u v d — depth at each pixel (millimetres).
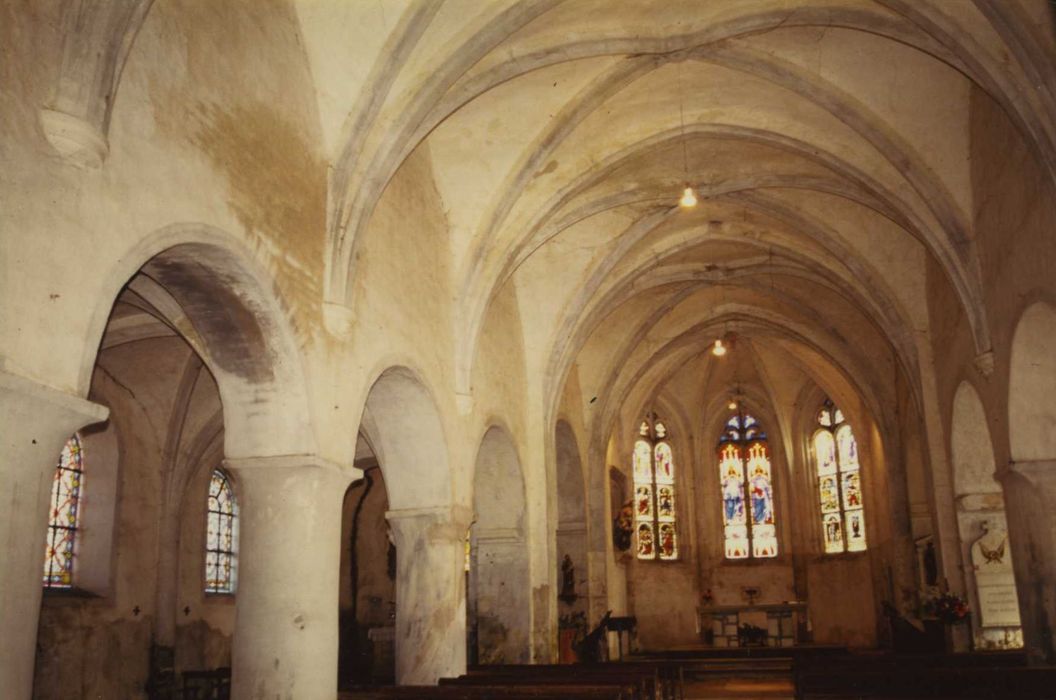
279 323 9414
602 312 21000
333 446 10297
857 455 30016
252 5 9570
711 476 33031
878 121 14070
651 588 31203
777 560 31906
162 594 18281
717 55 13734
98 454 17547
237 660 9516
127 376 17875
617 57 13820
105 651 16875
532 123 14633
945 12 10859
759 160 17094
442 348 14453
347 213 10805
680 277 22484
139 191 7387
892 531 24531
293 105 10250
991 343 14031
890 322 19125
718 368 32531
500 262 15594
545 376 19891
